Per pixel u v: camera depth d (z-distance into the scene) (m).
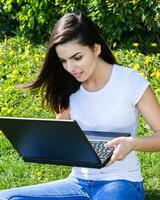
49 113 6.39
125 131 3.51
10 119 3.26
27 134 3.30
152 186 4.74
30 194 3.47
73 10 7.93
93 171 3.51
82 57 3.29
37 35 8.65
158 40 7.78
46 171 5.14
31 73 7.53
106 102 3.49
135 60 7.25
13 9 9.08
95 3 7.66
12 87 7.00
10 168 5.25
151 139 3.23
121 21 7.67
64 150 3.26
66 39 3.25
